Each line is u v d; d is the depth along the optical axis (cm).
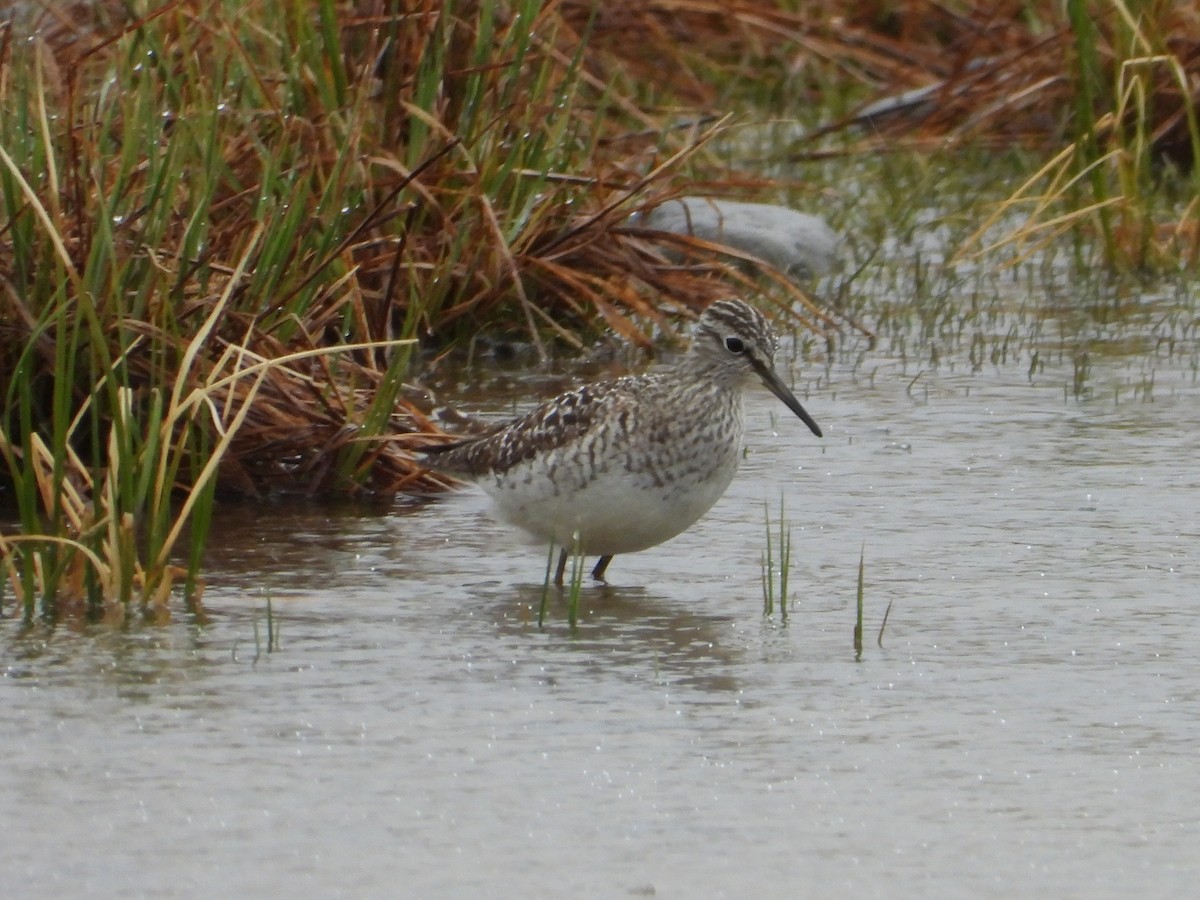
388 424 1349
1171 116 2298
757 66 2698
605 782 834
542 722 903
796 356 1708
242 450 1295
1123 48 2092
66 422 1062
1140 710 919
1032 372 1644
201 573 1134
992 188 2264
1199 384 1598
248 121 1480
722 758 861
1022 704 927
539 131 1673
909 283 1962
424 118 1555
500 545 1212
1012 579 1127
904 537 1212
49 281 1236
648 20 2592
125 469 1065
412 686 952
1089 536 1208
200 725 895
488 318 1677
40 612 1052
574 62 1661
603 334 1719
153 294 1263
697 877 746
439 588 1120
